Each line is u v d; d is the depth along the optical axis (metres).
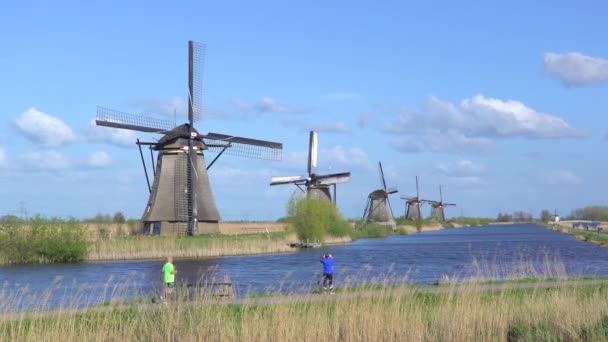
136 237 58.19
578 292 25.19
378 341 20.30
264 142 69.88
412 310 21.81
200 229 64.31
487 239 98.75
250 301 22.08
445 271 41.50
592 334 21.19
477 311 21.81
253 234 71.44
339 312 20.81
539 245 78.00
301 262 50.00
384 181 127.88
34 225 50.72
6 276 39.28
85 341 18.23
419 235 123.06
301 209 74.88
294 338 19.56
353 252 63.84
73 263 49.66
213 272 41.06
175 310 20.17
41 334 18.33
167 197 63.66
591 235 95.81
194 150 64.38
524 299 23.48
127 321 19.25
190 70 64.94
